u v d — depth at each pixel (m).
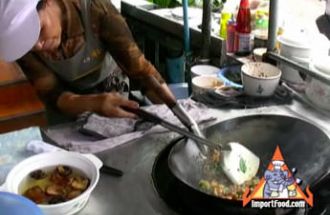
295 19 1.59
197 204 0.78
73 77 1.35
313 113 1.15
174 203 0.81
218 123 1.01
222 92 1.25
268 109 1.17
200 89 1.27
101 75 1.41
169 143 0.99
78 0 1.21
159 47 2.07
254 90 1.20
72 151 0.93
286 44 1.26
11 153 0.94
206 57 1.59
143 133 1.04
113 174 0.90
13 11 0.79
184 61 1.76
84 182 0.80
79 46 1.28
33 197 0.76
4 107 1.50
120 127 1.06
